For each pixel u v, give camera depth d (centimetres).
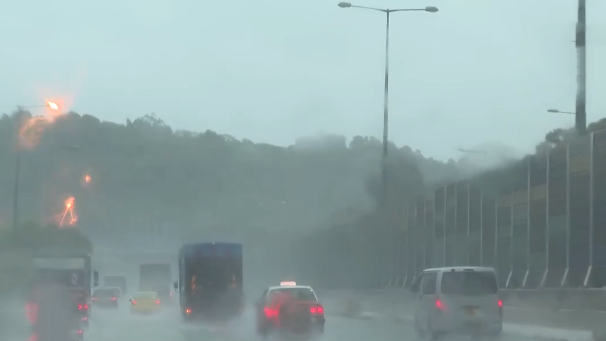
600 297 3484
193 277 5528
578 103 4266
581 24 4284
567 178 4197
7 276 3631
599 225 3862
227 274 5547
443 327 3409
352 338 3719
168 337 3978
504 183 5022
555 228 4316
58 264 3888
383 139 6612
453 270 3462
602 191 3856
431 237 6319
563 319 3722
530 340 3431
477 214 5453
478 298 3419
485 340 3494
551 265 4338
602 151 3881
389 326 4688
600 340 3212
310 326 3631
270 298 3722
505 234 4978
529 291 4156
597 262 3862
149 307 7269
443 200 6122
